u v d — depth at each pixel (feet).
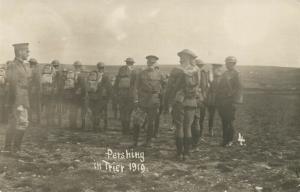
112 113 61.67
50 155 27.07
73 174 22.13
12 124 26.37
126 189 19.84
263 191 19.89
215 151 29.84
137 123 30.68
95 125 40.73
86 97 40.81
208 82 37.40
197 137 29.89
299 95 60.18
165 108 26.58
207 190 20.01
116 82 38.86
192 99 26.45
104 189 19.67
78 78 41.01
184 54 26.63
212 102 37.45
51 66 42.93
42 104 43.52
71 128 41.68
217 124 50.52
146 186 20.34
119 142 33.12
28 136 34.68
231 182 21.40
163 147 31.12
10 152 26.22
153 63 30.42
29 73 26.63
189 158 27.07
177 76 26.14
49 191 19.29
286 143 33.53
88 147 30.27
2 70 38.52
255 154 28.68
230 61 32.30
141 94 30.50
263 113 54.90
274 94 62.03
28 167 23.00
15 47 26.27
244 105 61.67
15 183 20.47
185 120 26.45
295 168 23.93
